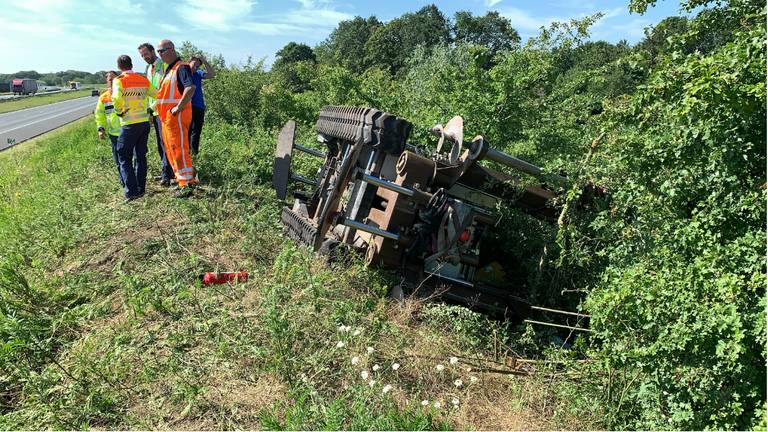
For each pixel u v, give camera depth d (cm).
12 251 695
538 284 605
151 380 422
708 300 357
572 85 922
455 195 623
